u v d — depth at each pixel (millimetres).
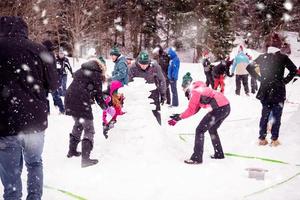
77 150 6445
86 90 5621
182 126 8875
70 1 33000
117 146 6012
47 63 3873
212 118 5785
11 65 3666
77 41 31875
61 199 4383
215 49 34188
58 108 10938
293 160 6055
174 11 37000
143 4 38594
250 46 37812
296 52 36656
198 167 5598
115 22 38438
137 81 6559
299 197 4477
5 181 3746
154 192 4629
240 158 6164
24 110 3664
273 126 6738
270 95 6617
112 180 5039
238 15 39250
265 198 4441
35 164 3895
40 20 26438
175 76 11555
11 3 23594
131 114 6227
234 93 15711
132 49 39781
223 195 4535
